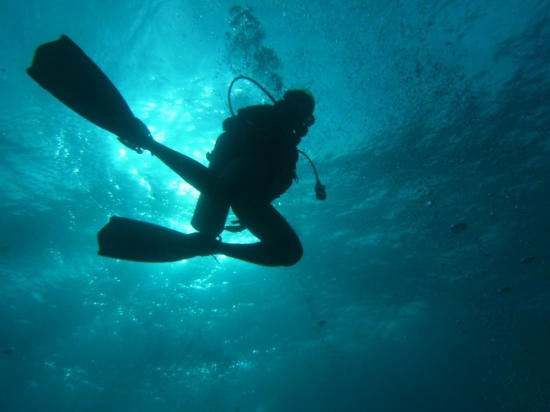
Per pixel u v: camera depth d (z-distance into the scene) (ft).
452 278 52.90
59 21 26.05
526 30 29.12
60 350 59.21
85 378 66.44
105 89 4.44
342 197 39.96
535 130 34.58
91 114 4.37
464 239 45.65
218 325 56.49
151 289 48.47
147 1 24.86
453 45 28.94
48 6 25.30
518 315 63.26
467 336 69.56
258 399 74.64
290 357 67.82
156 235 4.93
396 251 47.29
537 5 27.86
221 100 28.14
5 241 40.73
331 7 25.35
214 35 25.77
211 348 60.59
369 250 46.98
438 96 31.40
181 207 37.60
